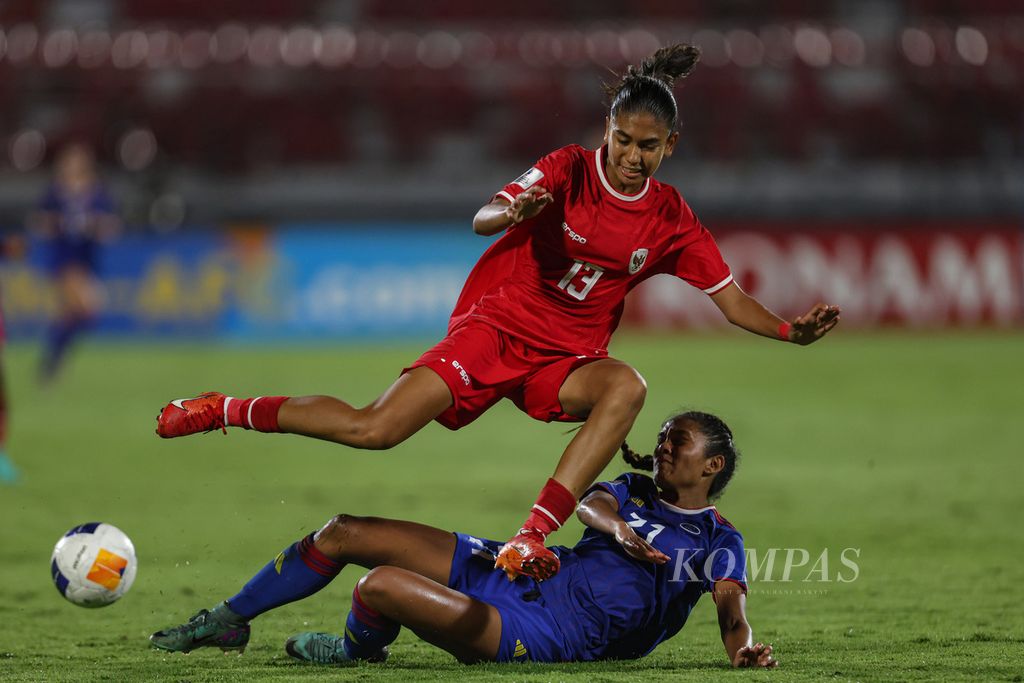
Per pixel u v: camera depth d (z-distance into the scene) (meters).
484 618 12.98
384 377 47.47
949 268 61.97
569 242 14.60
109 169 70.12
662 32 77.62
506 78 74.88
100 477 30.50
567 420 14.92
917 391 45.38
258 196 67.00
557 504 13.42
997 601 17.64
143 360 54.41
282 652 14.58
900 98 74.81
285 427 13.92
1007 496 27.61
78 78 73.88
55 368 47.16
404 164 72.19
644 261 14.92
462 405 14.48
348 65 75.12
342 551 13.59
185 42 75.88
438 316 60.94
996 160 72.88
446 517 25.31
